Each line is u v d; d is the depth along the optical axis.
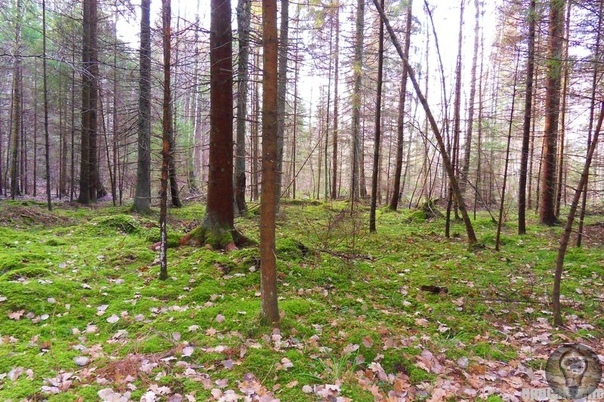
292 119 20.98
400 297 6.01
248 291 5.46
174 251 7.18
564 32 8.00
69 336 4.12
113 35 14.85
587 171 4.91
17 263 5.81
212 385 3.34
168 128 5.67
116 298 5.07
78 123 20.59
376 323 4.83
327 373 3.60
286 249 7.39
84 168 15.18
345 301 5.62
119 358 3.68
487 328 5.09
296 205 17.64
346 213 10.52
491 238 10.09
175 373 3.50
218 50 7.02
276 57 4.17
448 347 4.46
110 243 7.84
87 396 3.09
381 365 3.88
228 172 7.49
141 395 3.15
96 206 14.80
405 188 33.38
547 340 4.77
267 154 4.23
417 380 3.72
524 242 9.93
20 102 19.42
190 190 18.66
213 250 7.13
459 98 15.01
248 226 10.53
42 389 3.13
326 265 7.06
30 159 26.80
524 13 8.51
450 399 3.43
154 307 4.85
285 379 3.49
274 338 4.12
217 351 3.84
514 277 7.04
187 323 4.39
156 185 19.61
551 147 12.54
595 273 7.12
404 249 9.27
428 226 12.85
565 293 6.22
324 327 4.55
